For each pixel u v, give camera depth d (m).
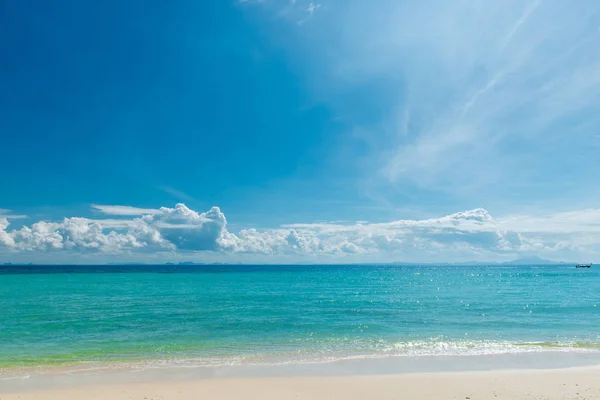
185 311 34.72
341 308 37.47
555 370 15.14
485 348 19.53
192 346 20.45
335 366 16.02
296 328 25.84
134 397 12.04
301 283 85.31
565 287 74.00
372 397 12.03
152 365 16.44
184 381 13.91
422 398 11.91
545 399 11.72
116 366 16.31
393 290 64.50
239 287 70.44
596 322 28.28
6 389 13.01
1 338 22.62
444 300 46.50
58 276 108.50
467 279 115.19
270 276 124.94
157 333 24.05
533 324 27.31
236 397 12.07
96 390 12.80
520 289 67.94
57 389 12.97
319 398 11.98
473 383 13.36
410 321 28.83
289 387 13.06
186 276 117.94
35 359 17.73
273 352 18.94
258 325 26.95
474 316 31.52
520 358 17.33
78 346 20.50
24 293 54.16
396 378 14.06
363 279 112.44
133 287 68.00
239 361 17.05
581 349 19.14
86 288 64.44
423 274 167.25
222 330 25.06
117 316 31.36
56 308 36.75
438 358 17.41
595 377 14.05
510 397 11.91
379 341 21.55
